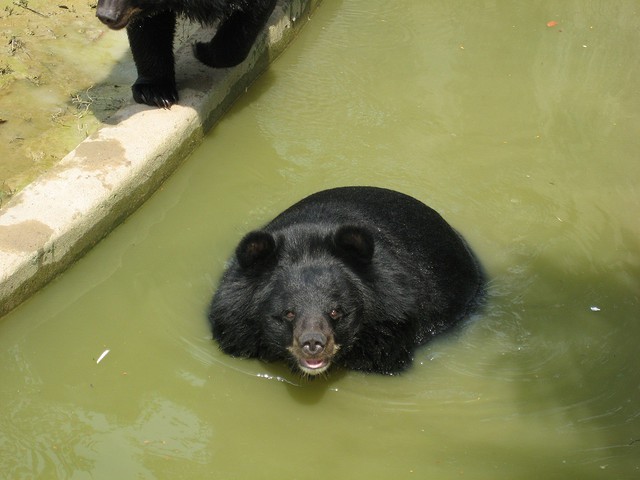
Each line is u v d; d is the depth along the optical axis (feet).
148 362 26.30
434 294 27.20
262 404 25.00
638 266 30.53
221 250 30.99
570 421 24.40
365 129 37.50
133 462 23.11
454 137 37.14
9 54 37.14
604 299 29.04
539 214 32.78
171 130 33.45
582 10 48.26
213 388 25.46
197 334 27.25
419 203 29.86
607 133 37.86
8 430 24.07
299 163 35.24
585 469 22.77
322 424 24.35
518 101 39.88
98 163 30.94
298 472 22.85
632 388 25.57
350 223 24.85
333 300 23.93
